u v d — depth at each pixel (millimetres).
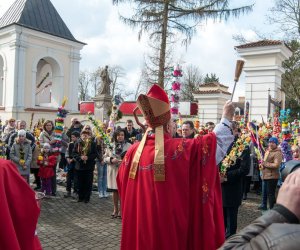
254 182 9008
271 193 6383
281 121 7742
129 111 21703
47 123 8141
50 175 7527
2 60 24062
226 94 14852
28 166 7031
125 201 2549
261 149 6477
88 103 25391
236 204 4453
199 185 2385
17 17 23141
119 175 2756
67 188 7777
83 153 7141
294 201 1076
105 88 15438
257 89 11664
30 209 1910
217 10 13609
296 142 7074
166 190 2328
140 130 10648
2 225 1739
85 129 7324
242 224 5988
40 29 23125
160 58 14172
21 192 1897
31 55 22875
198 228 2369
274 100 11328
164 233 2291
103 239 5004
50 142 7660
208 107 14812
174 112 4277
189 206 2389
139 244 2369
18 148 6984
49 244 4746
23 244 1883
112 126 7148
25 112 22344
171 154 2389
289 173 1251
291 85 21766
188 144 2436
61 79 24641
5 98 22500
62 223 5746
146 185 2400
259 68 11609
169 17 14250
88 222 5836
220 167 4324
